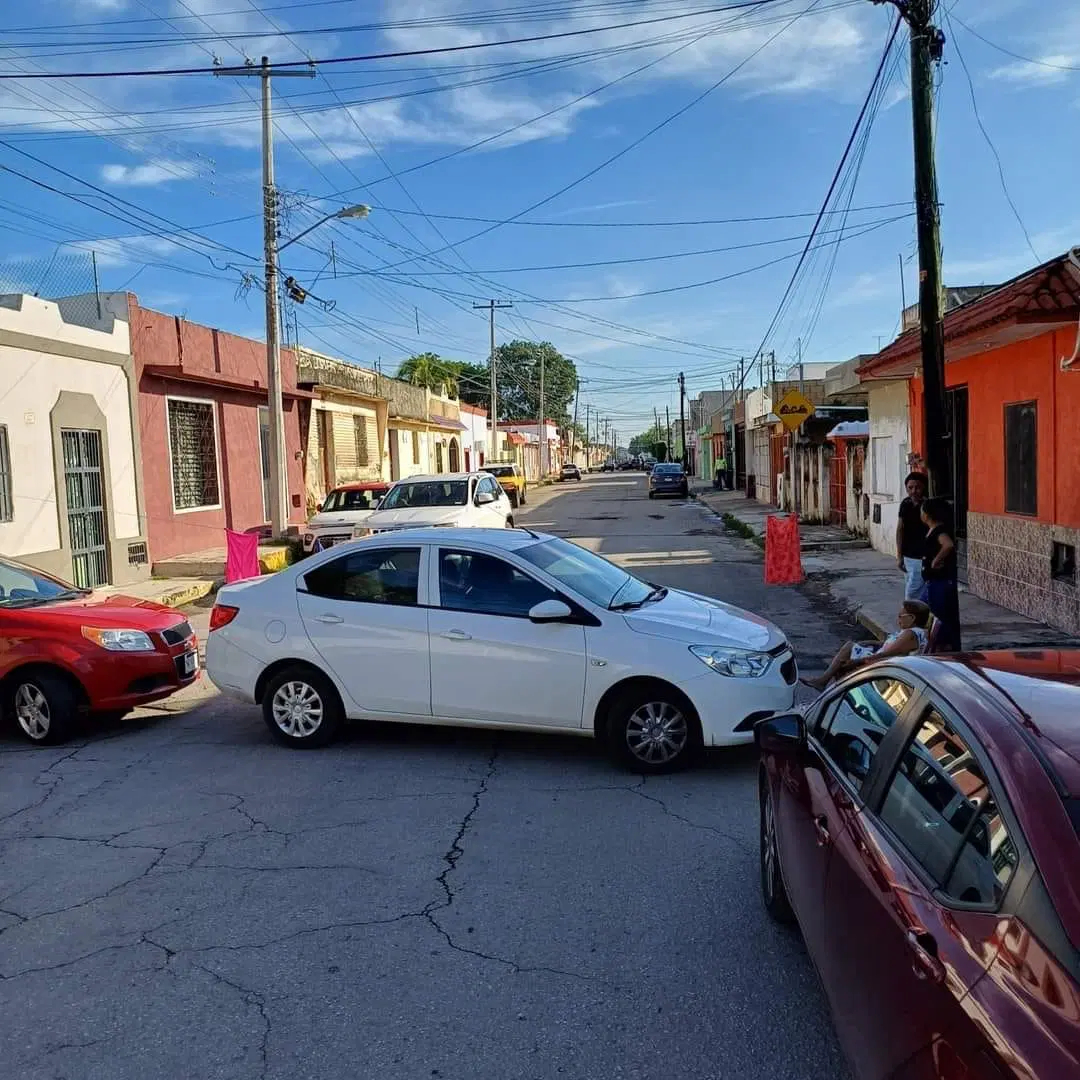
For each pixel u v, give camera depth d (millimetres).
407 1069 3256
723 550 20594
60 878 4906
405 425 38156
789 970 3836
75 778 6586
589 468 128750
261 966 3961
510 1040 3406
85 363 15977
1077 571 9766
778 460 32750
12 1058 3381
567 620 6449
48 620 7449
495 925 4266
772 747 3938
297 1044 3414
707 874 4754
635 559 19188
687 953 3986
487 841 5230
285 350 24781
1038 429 10531
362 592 6984
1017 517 11164
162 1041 3455
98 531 16328
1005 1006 1913
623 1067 3242
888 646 7715
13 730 7953
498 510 18438
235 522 21781
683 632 6332
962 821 2441
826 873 3088
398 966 3932
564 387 103062
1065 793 2213
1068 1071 1704
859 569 15875
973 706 2684
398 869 4891
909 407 15781
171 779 6484
